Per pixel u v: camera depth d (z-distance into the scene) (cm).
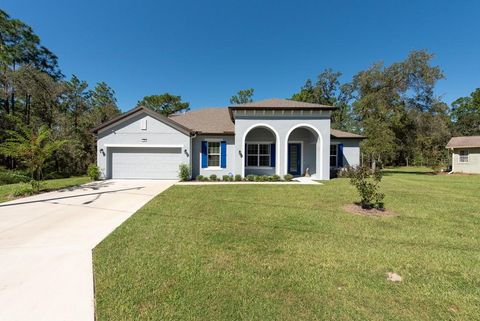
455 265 390
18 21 2277
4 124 1917
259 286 322
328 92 3894
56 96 2280
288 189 1155
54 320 255
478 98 4722
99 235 516
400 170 2923
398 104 2423
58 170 2234
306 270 368
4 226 580
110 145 1534
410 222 627
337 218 659
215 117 1933
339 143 1830
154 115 1542
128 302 285
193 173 1605
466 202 873
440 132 2405
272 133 1688
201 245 461
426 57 2277
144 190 1121
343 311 273
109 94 3375
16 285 321
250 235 520
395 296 304
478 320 262
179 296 297
